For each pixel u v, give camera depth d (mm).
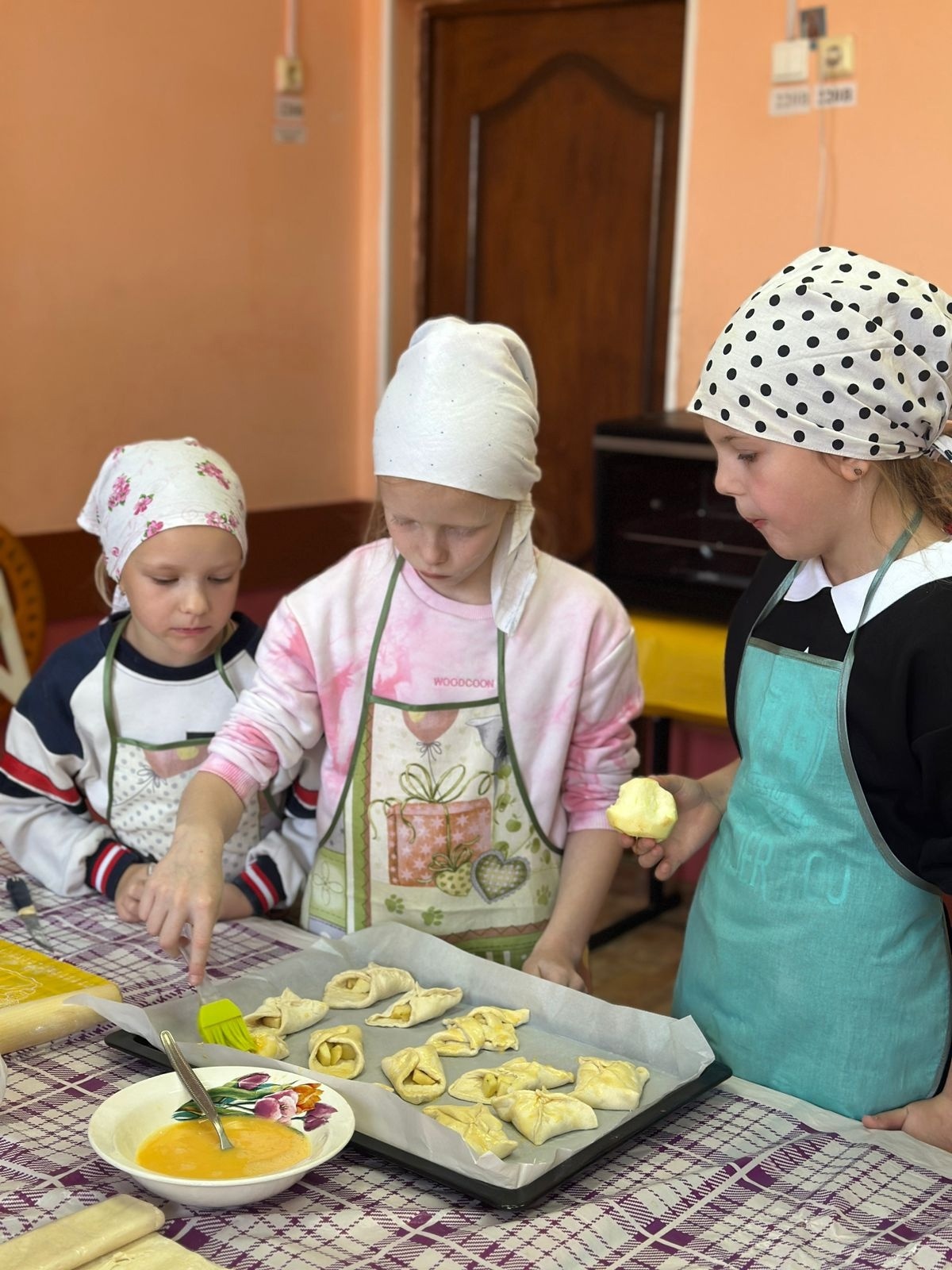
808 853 1192
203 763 1430
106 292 3449
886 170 2885
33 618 2895
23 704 1557
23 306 3291
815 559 1211
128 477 1499
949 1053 1206
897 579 1129
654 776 1308
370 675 1442
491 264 3904
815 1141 1015
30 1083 1072
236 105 3646
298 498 4039
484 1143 964
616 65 3535
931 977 1191
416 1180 945
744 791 1260
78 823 1530
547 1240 874
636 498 2793
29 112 3223
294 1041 1147
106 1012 1088
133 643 1551
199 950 1164
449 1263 848
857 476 1104
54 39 3236
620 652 1469
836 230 2977
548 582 1455
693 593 2756
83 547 3492
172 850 1246
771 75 3014
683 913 3367
